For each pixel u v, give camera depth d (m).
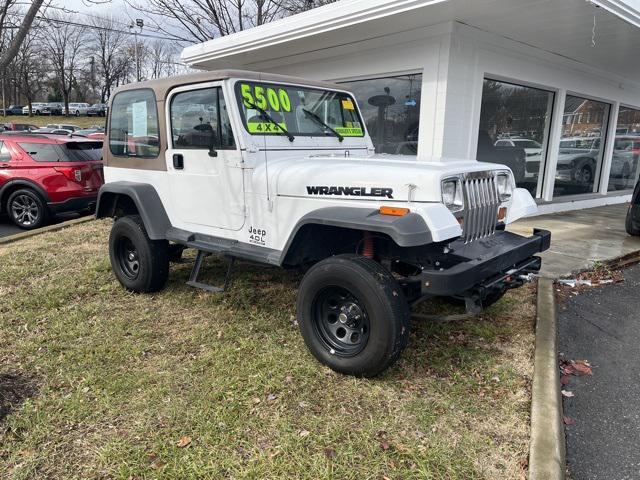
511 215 3.88
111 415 2.83
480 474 2.38
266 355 3.53
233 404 2.92
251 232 3.84
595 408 3.05
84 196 8.67
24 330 3.99
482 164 3.65
